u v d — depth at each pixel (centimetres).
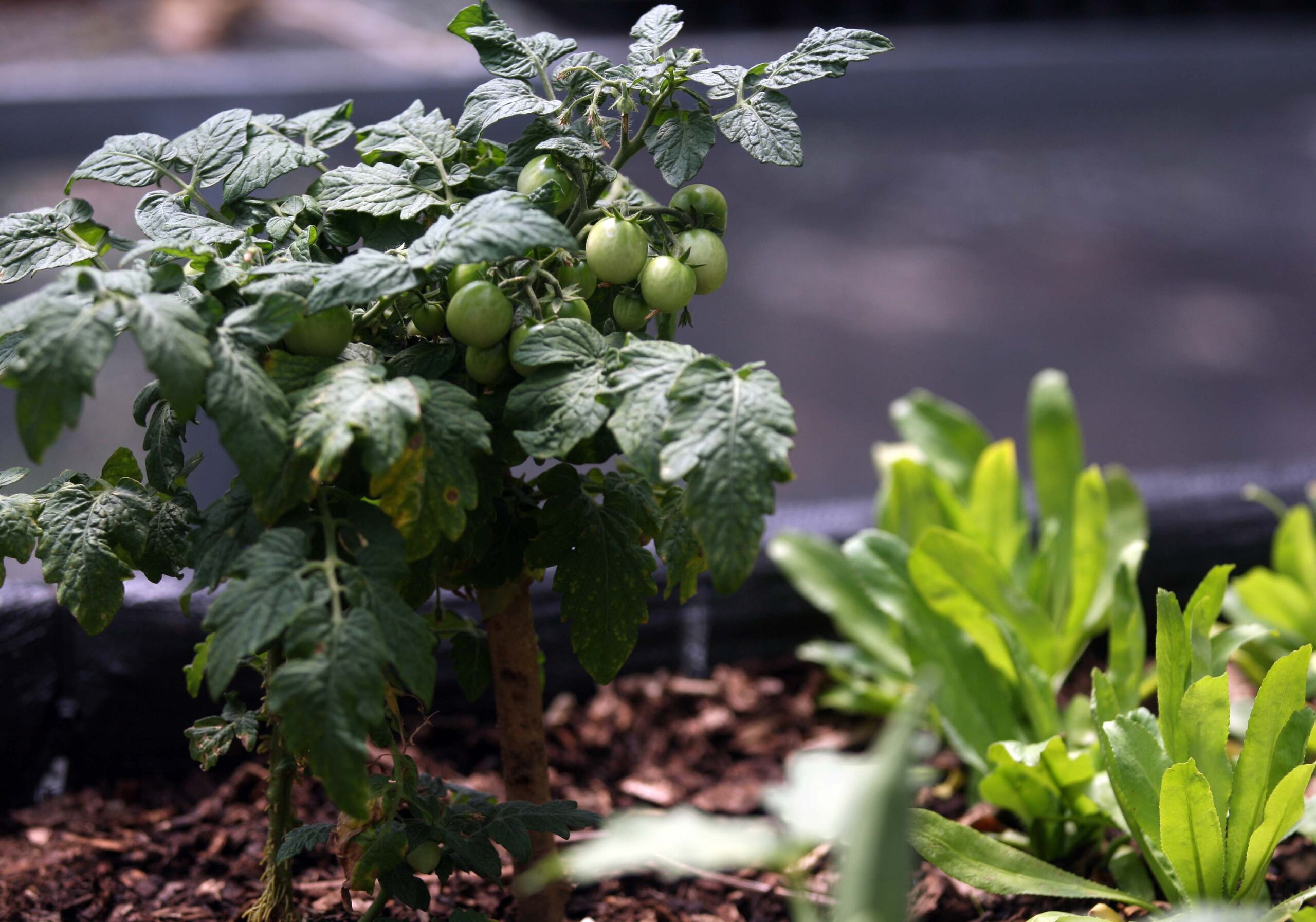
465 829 116
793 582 162
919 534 148
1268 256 386
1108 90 549
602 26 494
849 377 306
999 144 490
